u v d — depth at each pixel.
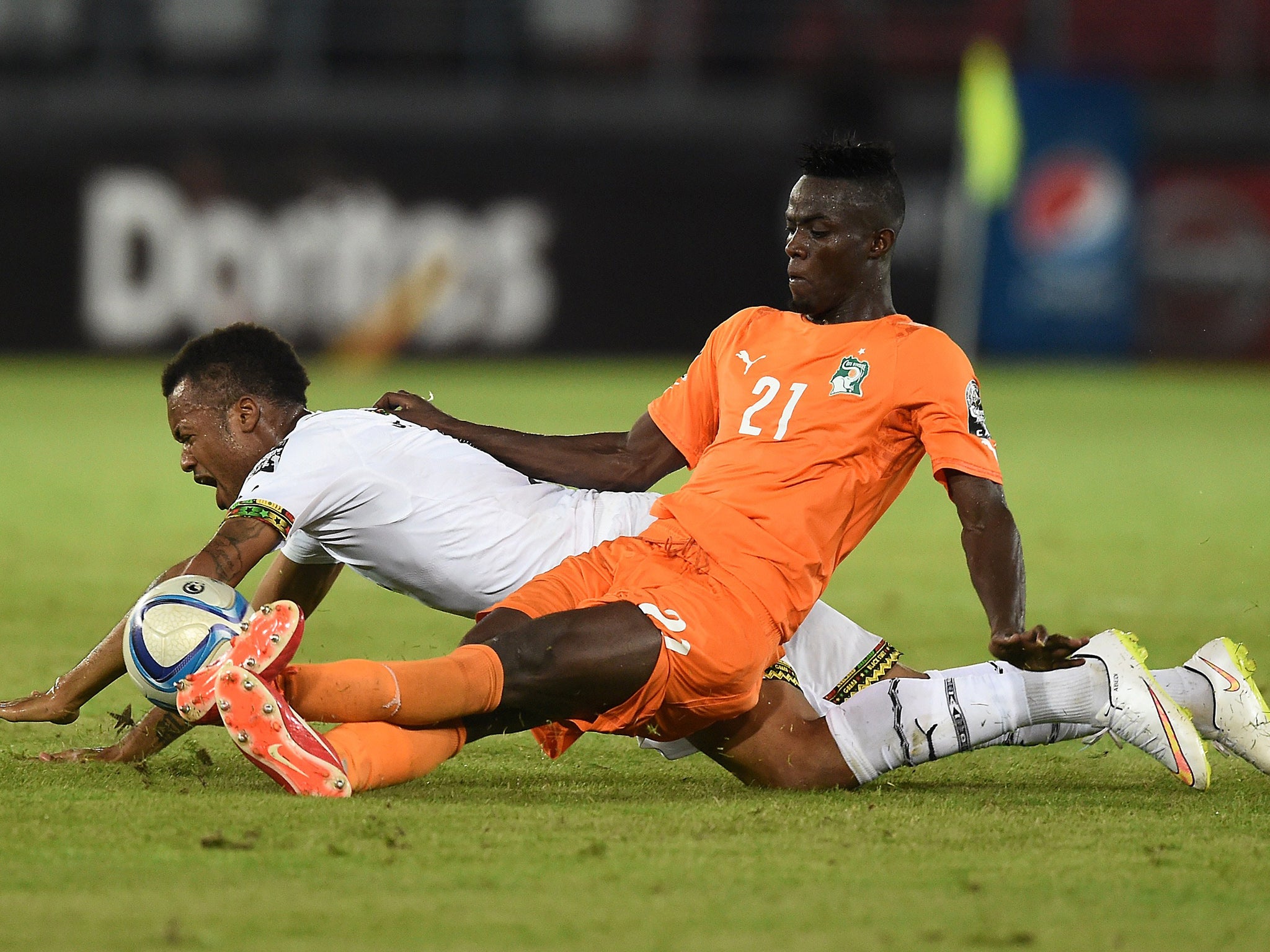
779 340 13.22
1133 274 73.62
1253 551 28.77
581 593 12.19
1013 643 11.38
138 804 10.63
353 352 71.56
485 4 77.81
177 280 71.06
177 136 70.81
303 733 10.41
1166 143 73.44
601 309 73.00
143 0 76.81
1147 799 11.74
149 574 24.83
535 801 11.27
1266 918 8.54
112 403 58.31
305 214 71.19
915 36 80.62
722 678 11.56
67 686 12.18
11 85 73.25
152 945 7.79
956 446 12.39
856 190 12.93
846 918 8.41
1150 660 18.39
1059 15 80.25
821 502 12.28
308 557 13.61
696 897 8.73
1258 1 79.56
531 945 7.88
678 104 72.31
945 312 73.00
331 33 77.81
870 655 13.60
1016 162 72.44
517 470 13.84
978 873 9.36
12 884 8.77
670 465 14.02
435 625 20.88
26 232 70.75
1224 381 72.75
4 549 27.42
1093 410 59.91
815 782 11.99
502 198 72.19
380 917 8.27
